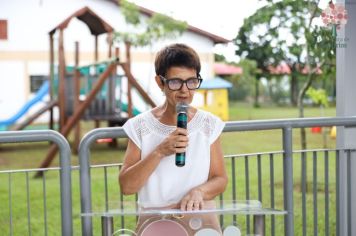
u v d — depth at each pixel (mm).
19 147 13359
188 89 2197
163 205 2262
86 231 2723
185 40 17906
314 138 12969
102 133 2713
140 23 15203
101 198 6602
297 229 5156
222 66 26609
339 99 3986
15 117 14359
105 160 10875
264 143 12562
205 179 2318
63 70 11930
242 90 27922
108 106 12438
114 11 17812
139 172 2217
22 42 17656
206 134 2320
